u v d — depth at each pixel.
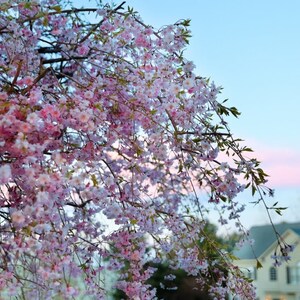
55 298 2.57
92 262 3.43
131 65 3.67
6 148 2.56
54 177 2.54
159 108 3.51
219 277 4.59
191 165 4.05
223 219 4.41
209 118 3.88
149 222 3.54
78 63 3.76
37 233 2.74
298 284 18.33
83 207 3.53
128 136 3.55
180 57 3.85
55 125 2.78
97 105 3.01
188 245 4.47
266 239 20.06
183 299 9.10
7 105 2.55
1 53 3.66
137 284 3.51
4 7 3.21
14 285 2.50
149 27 3.82
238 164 3.72
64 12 3.97
